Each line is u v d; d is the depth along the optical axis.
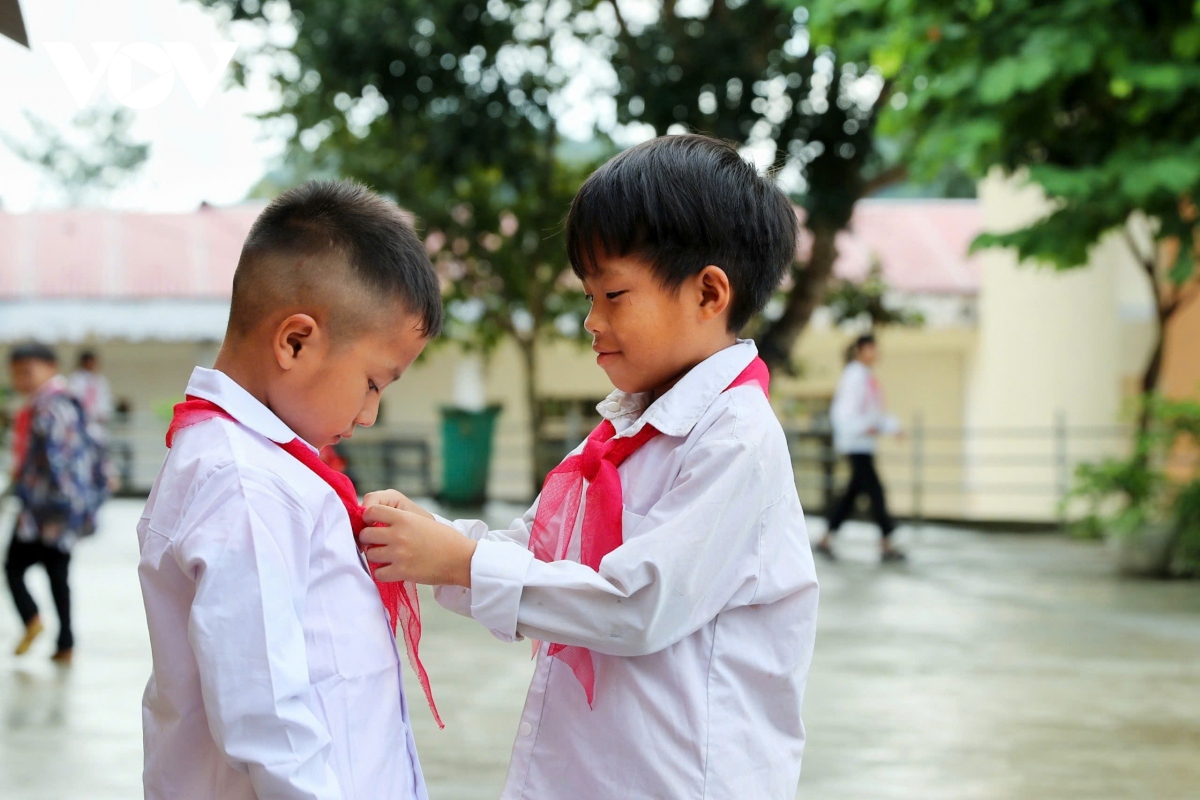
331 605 1.36
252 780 1.25
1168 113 6.39
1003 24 6.16
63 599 4.89
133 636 5.40
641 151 1.51
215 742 1.25
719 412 1.48
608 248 1.48
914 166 6.79
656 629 1.39
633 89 8.80
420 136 9.56
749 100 8.75
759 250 1.53
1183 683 4.62
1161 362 8.44
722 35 8.60
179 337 12.81
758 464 1.46
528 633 1.41
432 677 4.62
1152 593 6.82
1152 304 11.81
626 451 1.52
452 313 11.41
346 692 1.35
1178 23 6.04
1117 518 7.61
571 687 1.50
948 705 4.27
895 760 3.61
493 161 9.09
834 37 7.00
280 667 1.26
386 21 8.34
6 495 4.95
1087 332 11.22
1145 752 3.72
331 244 1.39
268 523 1.29
